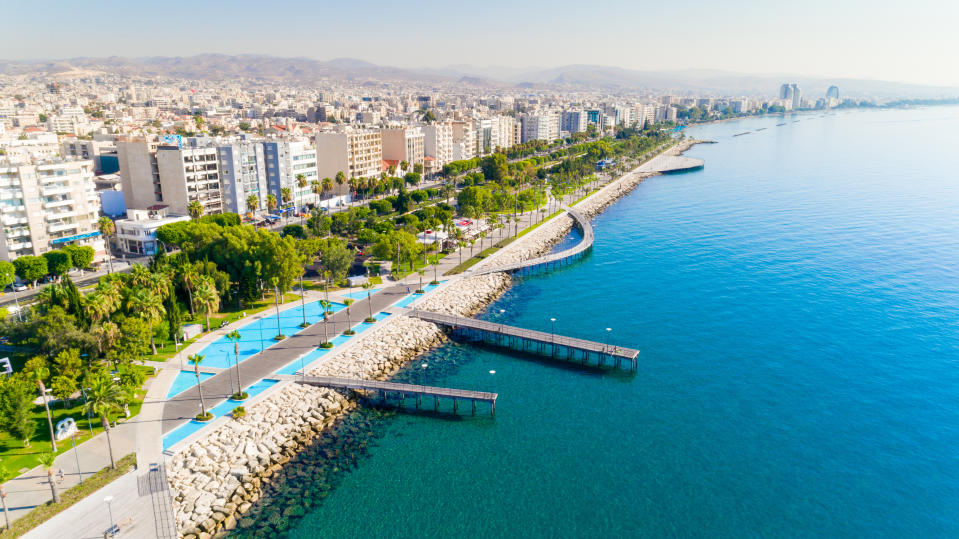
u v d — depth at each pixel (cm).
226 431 9612
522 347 14162
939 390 11838
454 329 15062
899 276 18612
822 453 9925
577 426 10769
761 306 16425
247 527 8088
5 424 8494
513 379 12544
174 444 9169
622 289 18050
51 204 17800
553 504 8725
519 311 16300
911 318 15338
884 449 10006
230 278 14988
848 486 9119
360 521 8294
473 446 10119
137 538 7356
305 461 9531
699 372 12769
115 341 10894
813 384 12169
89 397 8569
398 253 17500
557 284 18625
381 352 12962
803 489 9056
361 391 11669
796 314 15800
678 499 8844
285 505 8550
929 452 9912
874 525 8350
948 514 8538
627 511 8594
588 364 13250
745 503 8762
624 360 13388
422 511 8531
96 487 8181
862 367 12838
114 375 10481
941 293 17050
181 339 12888
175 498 8169
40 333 10294
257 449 9425
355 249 18425
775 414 11094
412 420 10894
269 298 15838
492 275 18788
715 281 18600
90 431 9444
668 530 8238
